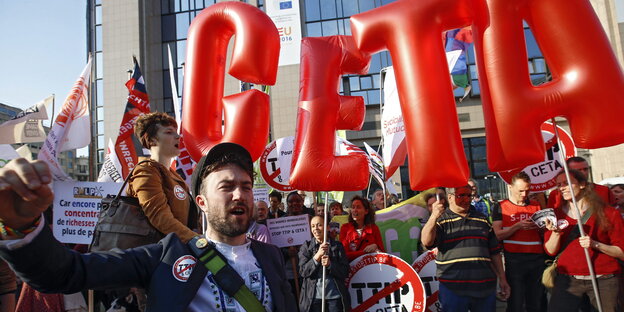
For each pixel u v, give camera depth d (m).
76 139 4.79
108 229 2.38
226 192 1.54
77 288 1.28
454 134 2.99
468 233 4.25
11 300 3.66
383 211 5.90
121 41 21.95
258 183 7.56
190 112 3.45
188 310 1.42
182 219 2.60
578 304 3.90
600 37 2.79
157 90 22.25
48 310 3.82
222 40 3.58
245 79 3.37
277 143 6.38
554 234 4.07
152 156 2.87
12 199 1.03
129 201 2.43
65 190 3.69
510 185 5.09
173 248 1.50
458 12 3.08
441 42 3.13
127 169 5.38
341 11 21.33
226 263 1.52
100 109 22.14
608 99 2.70
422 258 5.21
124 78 21.58
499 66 2.90
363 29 3.26
